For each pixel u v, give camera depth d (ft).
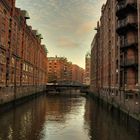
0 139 88.84
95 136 96.89
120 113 155.12
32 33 312.09
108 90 216.54
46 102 250.78
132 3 140.46
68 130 107.76
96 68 350.84
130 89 137.28
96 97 314.55
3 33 172.35
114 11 189.88
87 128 112.57
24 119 133.18
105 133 101.96
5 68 179.73
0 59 165.68
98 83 314.76
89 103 249.75
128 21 143.84
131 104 127.85
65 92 500.33
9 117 138.00
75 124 122.52
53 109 185.88
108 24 225.56
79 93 479.82
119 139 91.86
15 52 213.25
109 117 147.54
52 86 476.54
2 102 167.94
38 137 93.66
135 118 117.50
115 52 183.93
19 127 111.04
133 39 143.02
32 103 232.53
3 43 172.86
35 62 345.10
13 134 97.09
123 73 154.61
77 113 165.17
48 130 106.63
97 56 343.05
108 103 208.33
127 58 142.82
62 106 211.61
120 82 163.43
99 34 320.29
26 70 272.72
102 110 184.85
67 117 145.59
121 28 145.69
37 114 154.81
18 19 221.46
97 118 143.02
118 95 166.50
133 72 142.41
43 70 451.94
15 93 211.61
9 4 184.75
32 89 316.81
